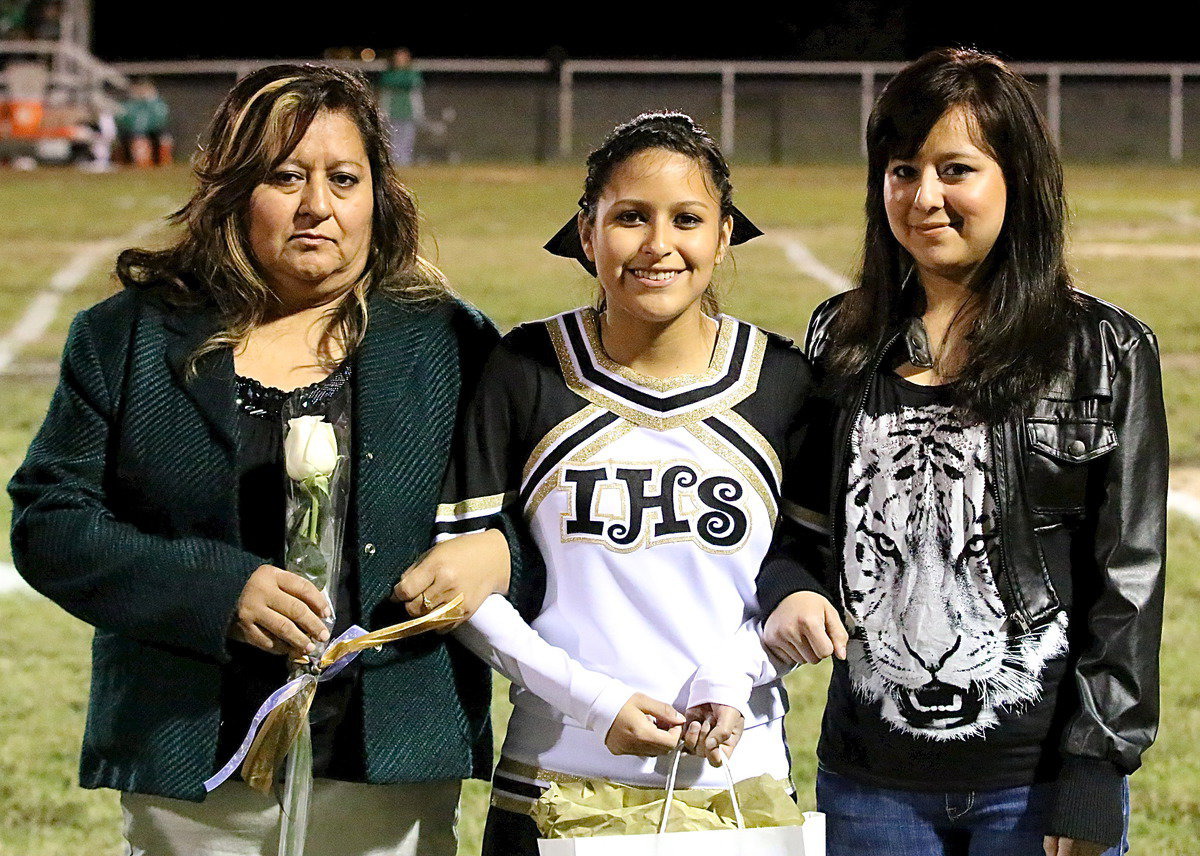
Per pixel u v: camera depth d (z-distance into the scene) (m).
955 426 2.62
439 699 2.69
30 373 10.52
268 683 2.64
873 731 2.67
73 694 5.20
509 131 29.20
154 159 28.27
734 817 2.49
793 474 2.70
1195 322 12.17
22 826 4.24
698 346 2.67
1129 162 28.50
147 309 2.72
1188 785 4.50
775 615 2.61
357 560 2.64
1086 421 2.59
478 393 2.69
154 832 2.67
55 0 27.94
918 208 2.65
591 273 2.84
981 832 2.64
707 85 29.00
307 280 2.70
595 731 2.53
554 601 2.63
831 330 2.84
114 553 2.58
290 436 2.54
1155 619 2.56
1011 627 2.61
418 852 2.75
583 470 2.61
